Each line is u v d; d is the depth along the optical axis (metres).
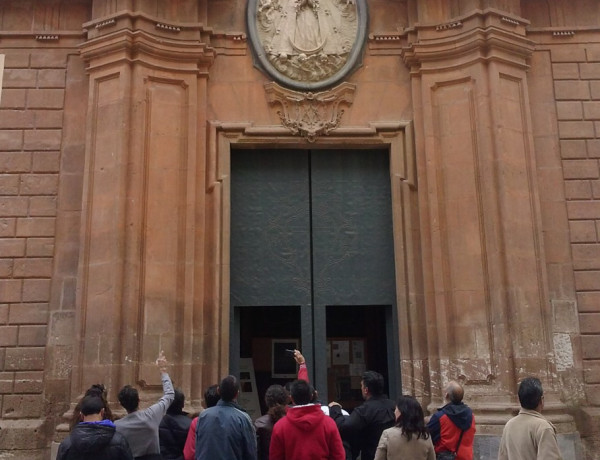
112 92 11.01
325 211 11.87
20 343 10.84
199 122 11.39
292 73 11.84
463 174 11.13
